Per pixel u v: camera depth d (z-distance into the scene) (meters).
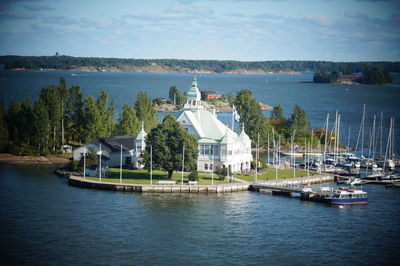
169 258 125.69
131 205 165.25
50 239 136.00
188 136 191.00
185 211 160.62
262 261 125.44
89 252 128.25
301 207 170.00
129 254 127.56
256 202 173.88
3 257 124.62
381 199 183.25
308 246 135.50
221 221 152.50
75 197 173.12
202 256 127.25
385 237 143.12
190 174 188.12
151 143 189.75
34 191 180.12
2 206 162.00
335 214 163.00
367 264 125.56
